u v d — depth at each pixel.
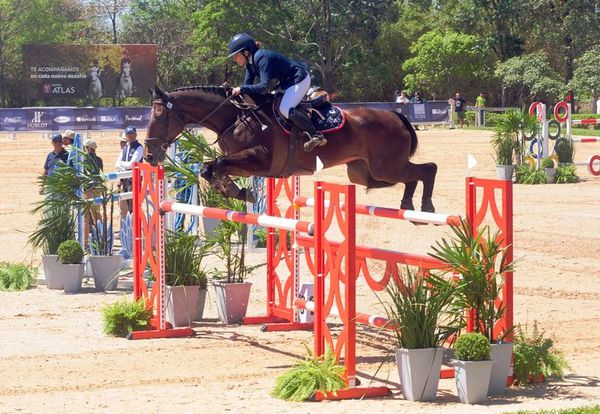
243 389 9.04
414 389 8.60
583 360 10.34
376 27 71.38
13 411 8.08
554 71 66.62
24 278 15.03
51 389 8.98
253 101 11.31
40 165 34.81
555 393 8.92
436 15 75.56
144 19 86.75
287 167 11.34
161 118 11.38
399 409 8.27
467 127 54.31
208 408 8.19
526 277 15.41
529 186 29.36
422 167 12.16
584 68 60.88
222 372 9.80
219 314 12.80
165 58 84.19
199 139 13.58
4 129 43.78
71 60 63.56
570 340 11.24
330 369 8.85
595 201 25.33
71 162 15.87
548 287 14.58
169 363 10.20
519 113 30.47
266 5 69.75
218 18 69.81
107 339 11.44
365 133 11.68
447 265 9.09
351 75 74.81
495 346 8.84
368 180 12.26
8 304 13.64
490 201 9.16
